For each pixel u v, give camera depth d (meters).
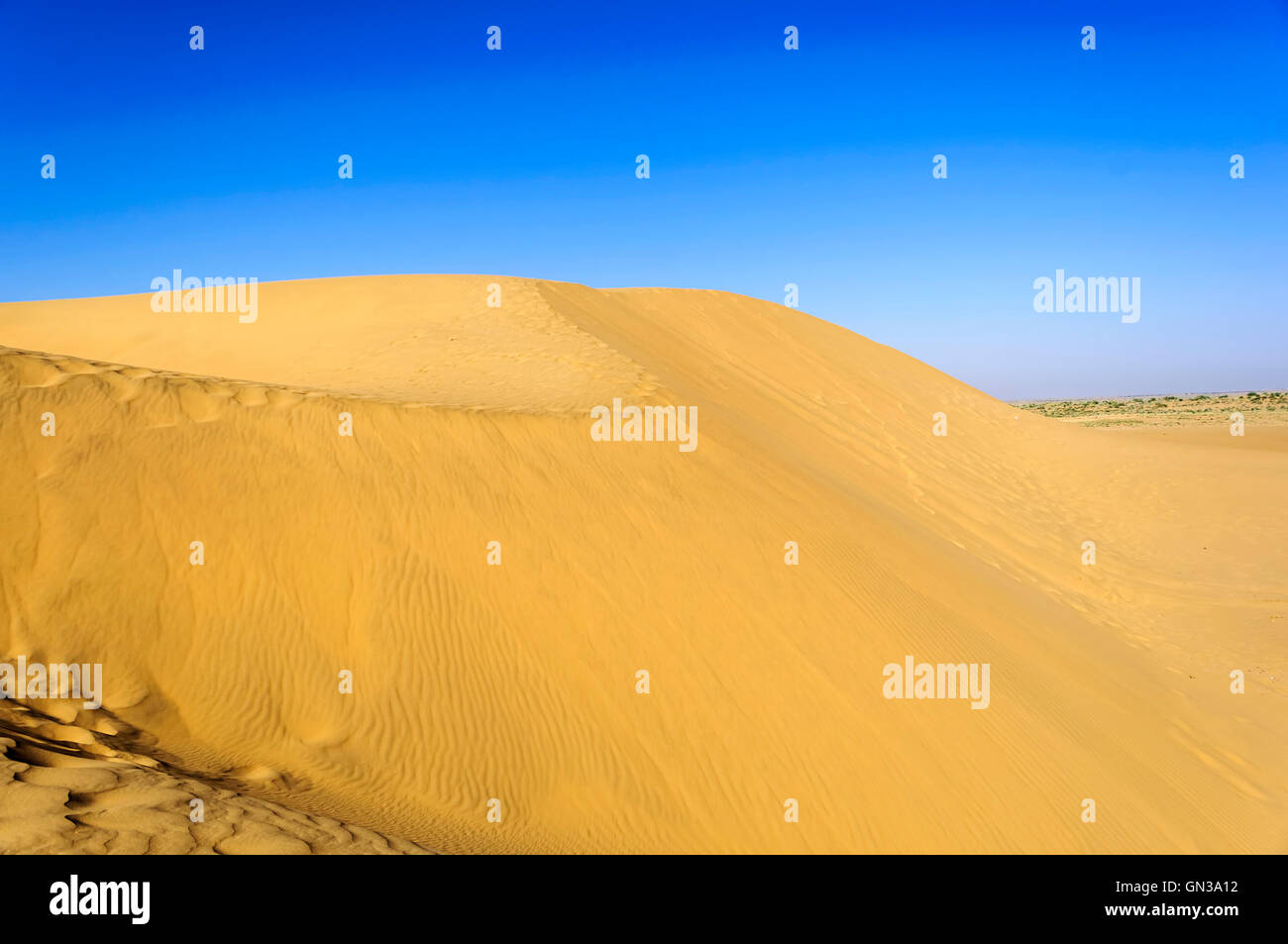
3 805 5.20
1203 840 11.96
